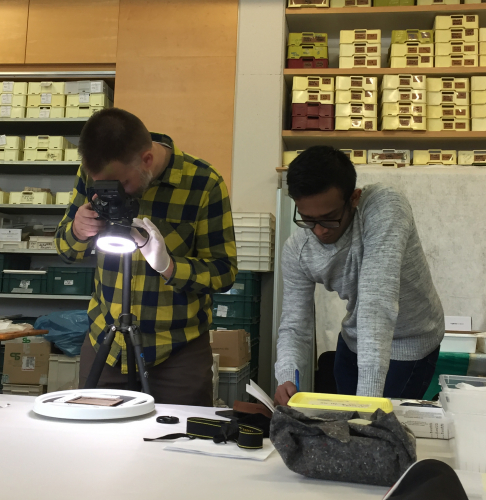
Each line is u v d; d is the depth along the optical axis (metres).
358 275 1.45
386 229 1.30
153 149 1.53
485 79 4.33
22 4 4.98
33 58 4.91
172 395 1.61
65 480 0.70
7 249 4.65
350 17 4.68
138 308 1.60
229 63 4.75
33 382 4.10
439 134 4.34
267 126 4.64
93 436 0.93
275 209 4.56
